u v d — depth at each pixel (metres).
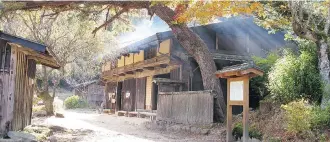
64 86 56.31
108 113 30.30
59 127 13.63
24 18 19.47
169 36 19.05
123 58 27.72
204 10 9.55
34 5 13.34
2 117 8.33
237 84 9.92
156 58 20.61
